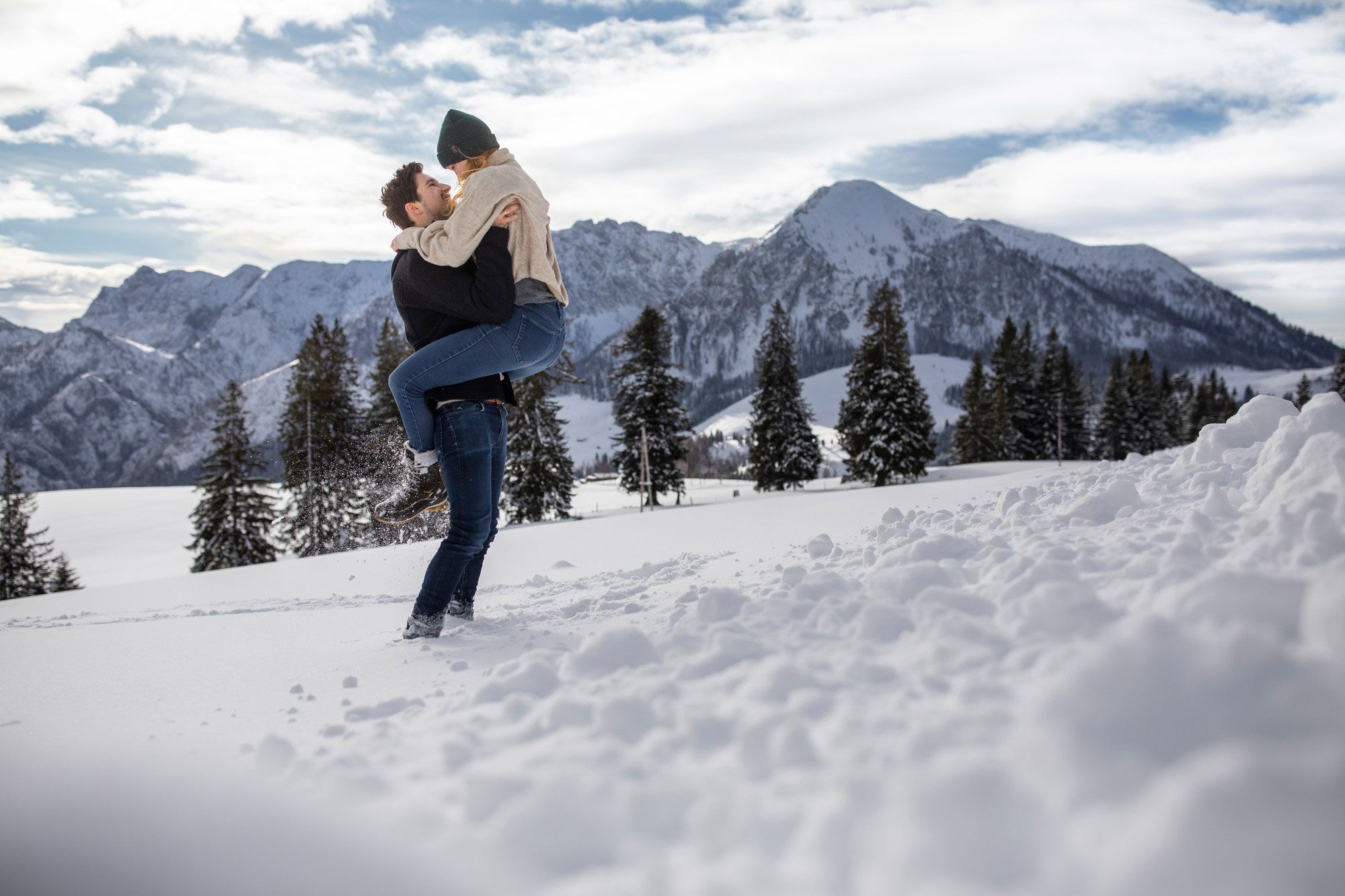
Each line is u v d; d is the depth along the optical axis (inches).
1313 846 31.1
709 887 35.5
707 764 46.5
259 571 287.7
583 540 283.9
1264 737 37.0
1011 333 1920.5
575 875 37.7
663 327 1296.8
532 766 47.4
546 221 113.8
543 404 1140.5
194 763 57.4
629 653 67.1
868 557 110.6
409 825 42.9
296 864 41.1
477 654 91.9
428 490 116.4
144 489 2235.5
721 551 199.3
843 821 38.1
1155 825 32.9
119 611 206.5
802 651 61.9
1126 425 2084.2
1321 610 41.7
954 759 39.9
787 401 1515.7
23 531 1219.2
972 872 34.4
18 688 96.0
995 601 66.2
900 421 1396.4
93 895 40.4
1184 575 57.4
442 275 107.7
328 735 62.3
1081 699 40.3
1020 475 313.1
